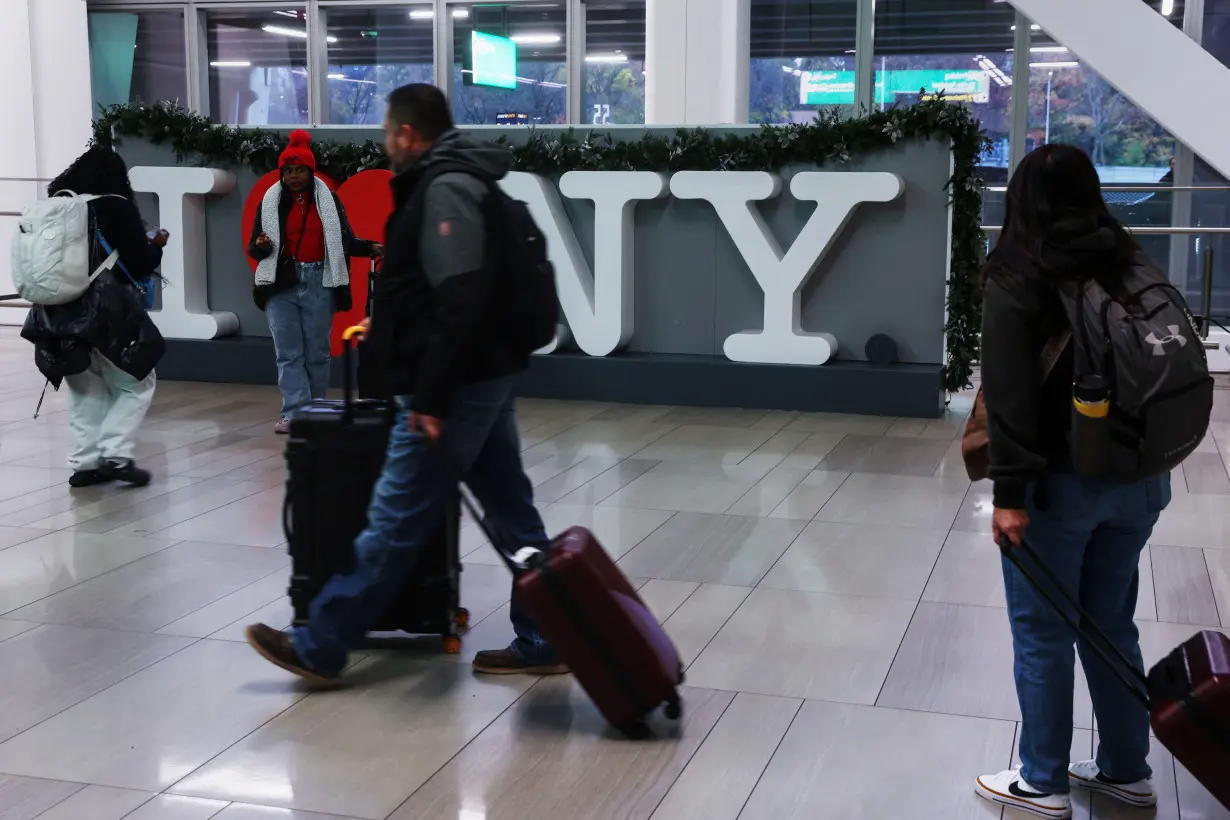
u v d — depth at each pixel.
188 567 4.74
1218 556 4.95
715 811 2.89
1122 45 9.11
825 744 3.25
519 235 3.31
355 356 9.25
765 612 4.27
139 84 14.51
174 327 9.50
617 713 3.23
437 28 13.64
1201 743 2.47
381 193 8.95
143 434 7.37
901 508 5.70
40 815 2.84
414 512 3.39
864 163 8.29
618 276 8.63
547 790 2.99
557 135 8.76
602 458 6.78
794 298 8.36
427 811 2.88
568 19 13.30
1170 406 2.45
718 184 8.39
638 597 3.32
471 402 3.32
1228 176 9.00
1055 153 2.56
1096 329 2.48
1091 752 3.18
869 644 3.97
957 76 11.98
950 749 3.22
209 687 3.61
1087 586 2.82
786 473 6.43
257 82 14.32
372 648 3.94
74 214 5.64
